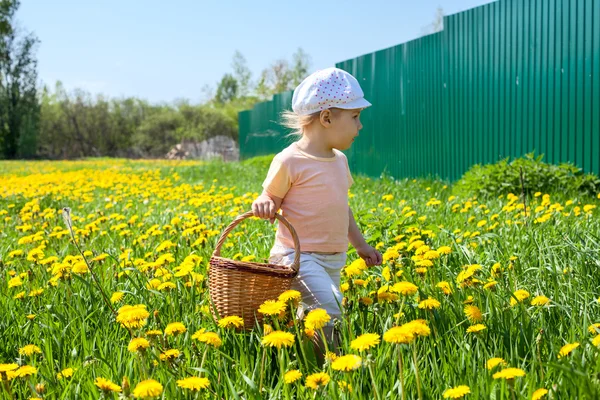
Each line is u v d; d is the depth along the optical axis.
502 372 1.81
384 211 5.74
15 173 21.45
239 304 2.62
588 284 3.16
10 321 3.00
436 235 4.50
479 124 9.65
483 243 4.18
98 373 2.36
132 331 2.56
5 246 5.24
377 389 1.95
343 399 1.98
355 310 2.83
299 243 2.77
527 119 8.57
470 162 9.89
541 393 1.78
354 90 2.92
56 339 2.63
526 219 4.65
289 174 2.92
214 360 2.39
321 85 2.91
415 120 11.56
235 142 53.12
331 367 2.03
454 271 3.60
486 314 2.66
